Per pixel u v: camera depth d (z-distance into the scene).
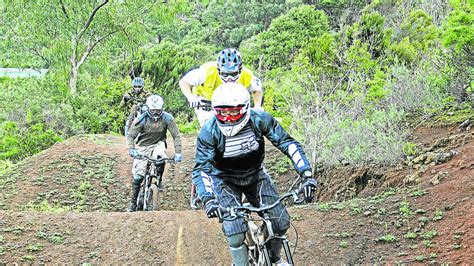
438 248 6.94
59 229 8.26
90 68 26.50
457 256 6.68
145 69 27.27
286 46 26.73
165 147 10.86
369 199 8.59
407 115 11.23
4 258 7.53
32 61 26.61
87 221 8.50
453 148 9.30
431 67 12.55
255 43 28.83
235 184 5.95
